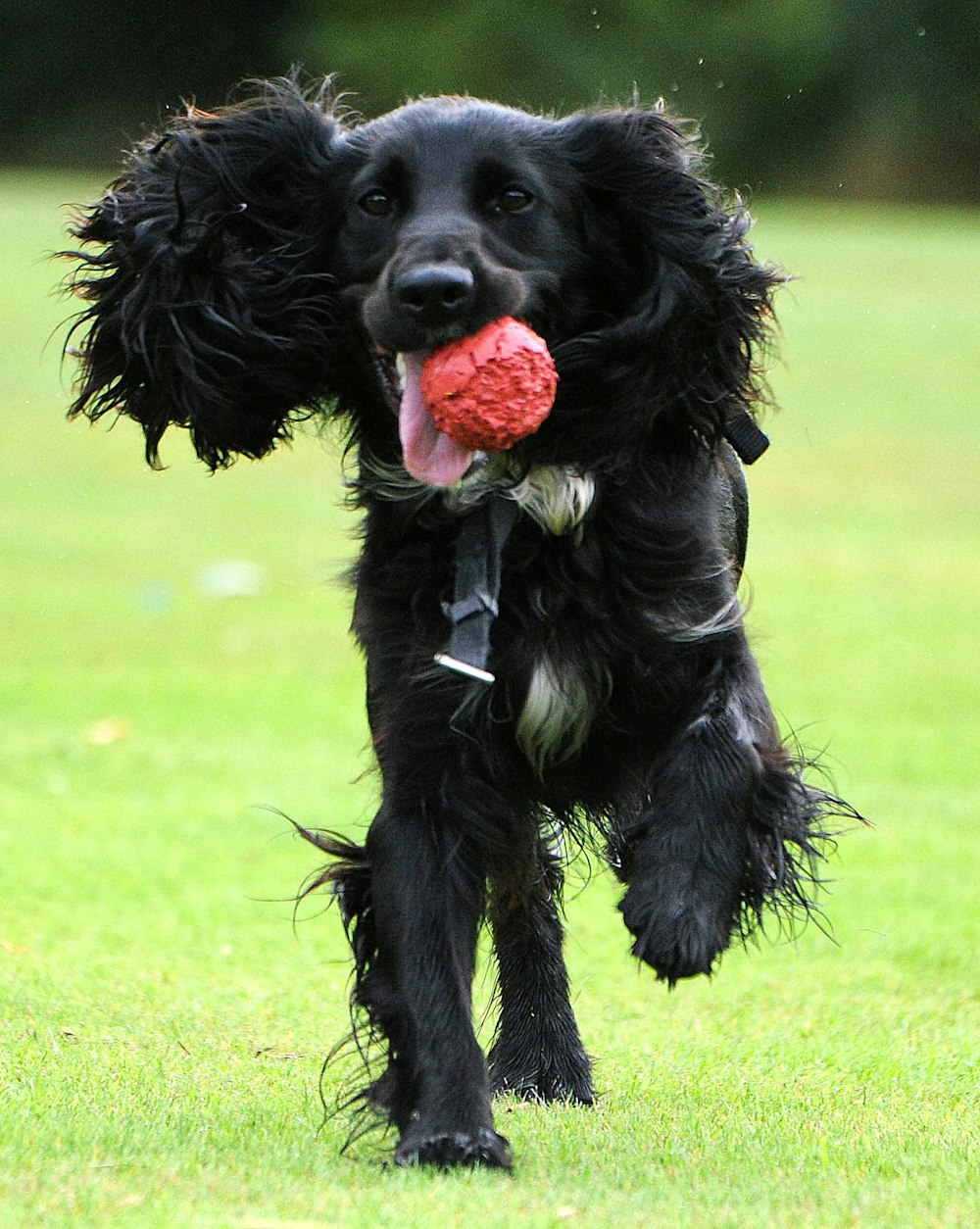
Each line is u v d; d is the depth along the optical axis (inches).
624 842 309.7
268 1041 353.1
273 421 323.0
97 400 325.1
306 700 733.9
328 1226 226.5
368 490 302.8
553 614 287.1
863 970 427.2
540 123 303.6
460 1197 241.0
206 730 681.6
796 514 1139.9
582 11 2952.8
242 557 1014.4
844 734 681.6
